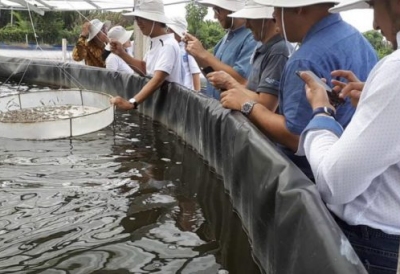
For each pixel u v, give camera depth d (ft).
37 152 12.87
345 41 6.97
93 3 32.55
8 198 9.59
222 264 7.34
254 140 7.64
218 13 12.35
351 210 4.93
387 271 4.96
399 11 4.49
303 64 6.88
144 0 16.19
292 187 5.66
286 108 7.16
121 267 7.13
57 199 9.61
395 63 4.26
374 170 4.42
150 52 17.47
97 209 9.21
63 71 26.37
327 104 5.65
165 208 9.38
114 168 11.69
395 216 4.73
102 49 24.39
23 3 25.08
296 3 6.89
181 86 14.89
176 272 7.06
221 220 8.90
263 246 6.93
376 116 4.31
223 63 11.80
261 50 9.46
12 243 7.77
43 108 17.90
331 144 5.05
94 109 17.84
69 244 7.78
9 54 35.53
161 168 11.82
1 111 16.87
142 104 18.07
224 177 10.32
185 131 14.14
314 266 4.61
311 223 4.84
